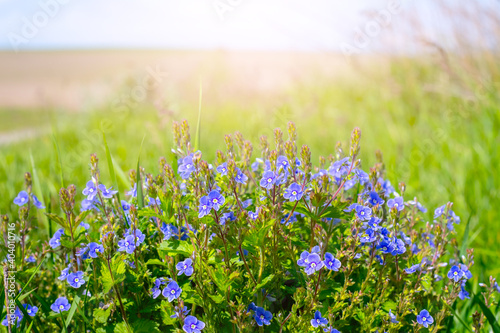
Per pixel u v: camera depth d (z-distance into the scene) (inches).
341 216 88.6
